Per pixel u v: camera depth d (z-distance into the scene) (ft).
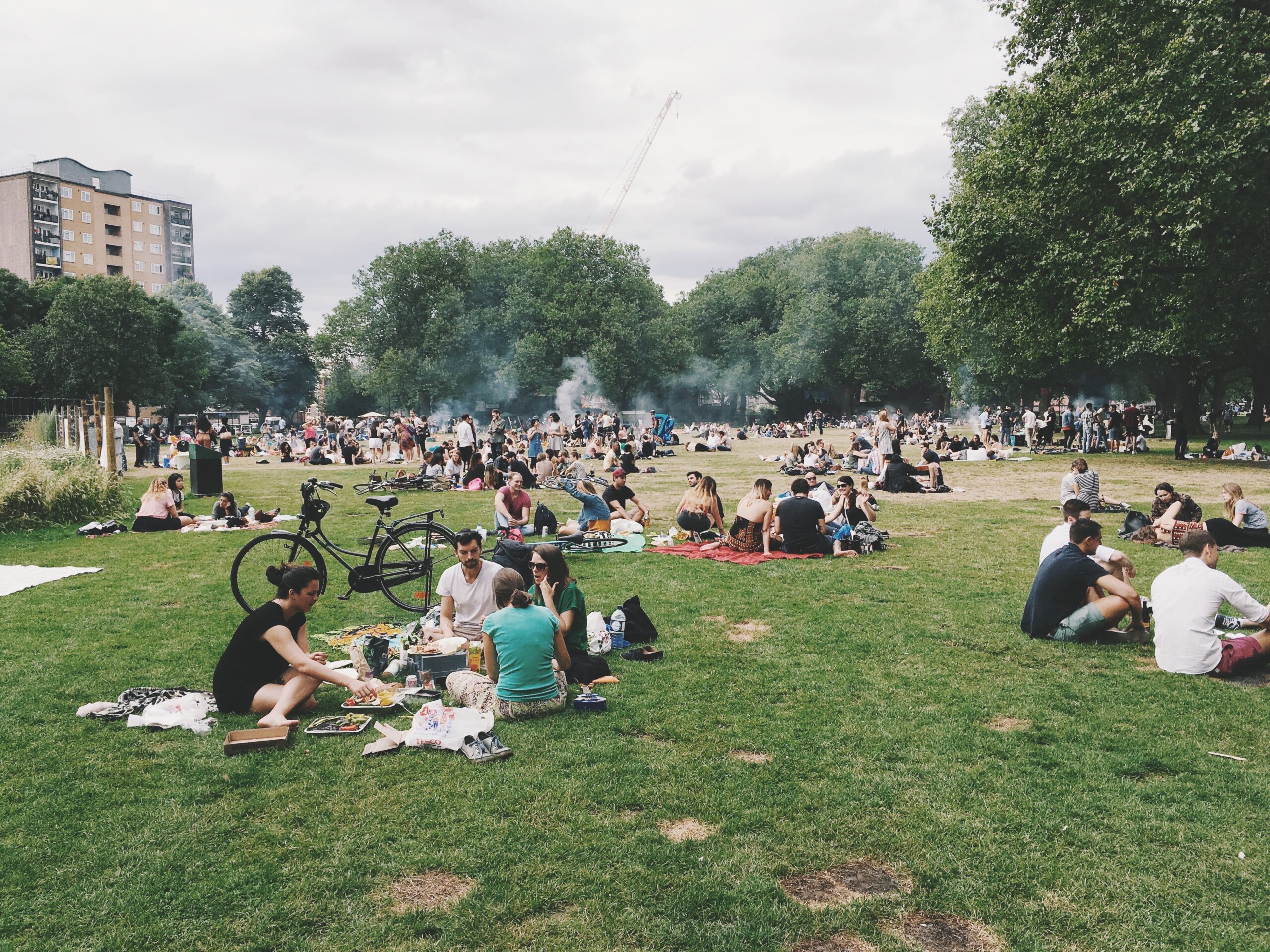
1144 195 73.92
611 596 31.86
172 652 24.90
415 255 247.29
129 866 13.50
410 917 12.13
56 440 75.77
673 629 27.32
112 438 76.89
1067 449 112.06
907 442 132.67
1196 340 92.68
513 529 43.32
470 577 24.63
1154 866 13.29
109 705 20.07
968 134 146.30
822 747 17.90
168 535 48.29
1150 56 74.90
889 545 42.14
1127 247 76.13
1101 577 25.26
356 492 70.69
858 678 22.31
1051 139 81.97
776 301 285.64
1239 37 69.46
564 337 238.68
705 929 11.85
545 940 11.64
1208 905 12.27
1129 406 105.19
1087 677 22.22
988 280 88.69
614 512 47.93
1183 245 71.87
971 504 58.29
